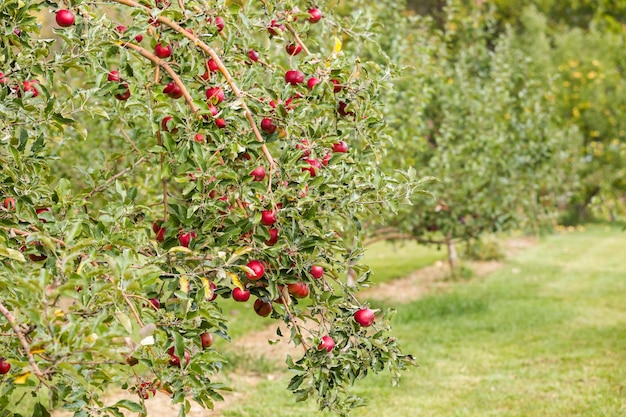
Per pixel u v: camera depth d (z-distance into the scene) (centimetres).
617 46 1844
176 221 278
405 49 788
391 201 295
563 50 1889
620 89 1816
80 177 553
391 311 287
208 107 277
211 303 271
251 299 988
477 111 858
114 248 257
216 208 274
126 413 521
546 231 1019
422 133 877
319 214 282
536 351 713
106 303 229
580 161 1173
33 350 202
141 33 290
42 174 298
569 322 837
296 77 310
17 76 278
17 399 536
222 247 267
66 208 277
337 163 300
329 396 288
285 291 283
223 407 556
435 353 718
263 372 650
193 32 294
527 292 1040
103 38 287
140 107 309
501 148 866
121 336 209
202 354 243
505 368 659
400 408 552
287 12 324
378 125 318
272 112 294
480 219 881
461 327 828
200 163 267
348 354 282
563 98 1780
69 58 281
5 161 268
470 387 605
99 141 592
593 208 983
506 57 969
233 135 289
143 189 445
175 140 294
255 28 332
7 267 249
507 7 1864
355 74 313
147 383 254
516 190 892
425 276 1212
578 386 593
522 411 538
